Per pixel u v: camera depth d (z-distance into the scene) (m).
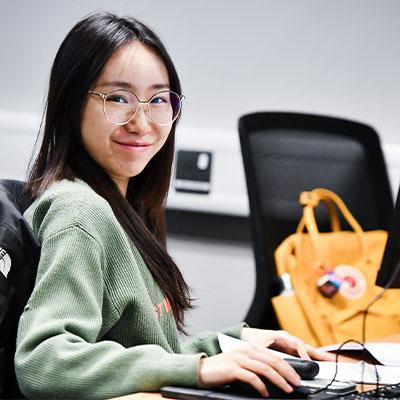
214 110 4.20
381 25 4.02
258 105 4.16
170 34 4.23
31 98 4.38
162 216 2.12
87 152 1.86
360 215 3.22
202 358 1.51
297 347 2.03
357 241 3.06
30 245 1.69
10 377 1.68
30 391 1.51
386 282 2.00
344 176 3.21
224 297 4.20
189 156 4.11
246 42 4.15
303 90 4.11
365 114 4.06
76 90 1.82
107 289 1.70
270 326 2.98
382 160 3.30
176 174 4.13
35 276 1.68
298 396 1.48
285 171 3.09
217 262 4.20
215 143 4.08
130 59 1.83
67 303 1.56
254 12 4.13
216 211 4.09
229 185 4.07
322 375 1.76
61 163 1.82
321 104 4.10
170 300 1.91
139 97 1.84
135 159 1.86
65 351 1.50
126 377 1.50
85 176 1.84
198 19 4.19
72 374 1.50
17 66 4.41
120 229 1.72
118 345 1.56
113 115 1.82
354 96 4.06
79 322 1.55
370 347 2.15
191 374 1.47
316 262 2.97
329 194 3.12
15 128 4.27
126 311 1.72
